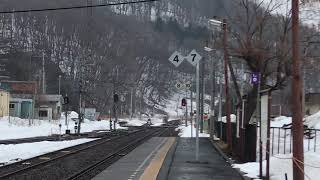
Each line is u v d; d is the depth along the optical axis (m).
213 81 51.09
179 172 19.69
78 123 65.12
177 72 104.12
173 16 112.81
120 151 32.62
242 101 26.02
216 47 34.81
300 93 13.82
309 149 27.53
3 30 128.50
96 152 32.25
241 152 24.77
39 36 130.38
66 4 105.25
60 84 116.44
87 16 117.50
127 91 126.88
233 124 33.44
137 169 21.06
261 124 17.17
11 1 110.44
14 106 98.88
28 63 125.56
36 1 108.62
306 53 29.12
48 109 102.56
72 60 117.69
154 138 50.56
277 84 29.48
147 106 151.75
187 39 93.50
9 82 109.44
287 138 36.66
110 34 113.69
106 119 117.00
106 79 102.69
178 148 34.38
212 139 46.34
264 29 29.94
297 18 13.90
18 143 40.16
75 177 19.33
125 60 113.19
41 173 20.84
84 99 95.31
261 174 17.44
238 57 30.52
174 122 136.62
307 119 46.28
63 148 35.22
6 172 20.83
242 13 31.09
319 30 29.44
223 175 18.81
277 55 28.83
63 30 126.25
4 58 124.06
